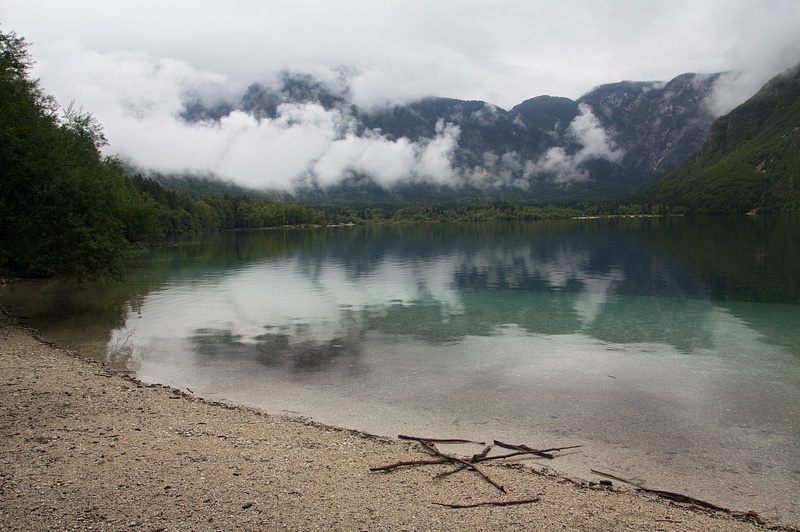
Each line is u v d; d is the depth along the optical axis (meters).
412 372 21.88
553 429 15.72
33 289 47.88
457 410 17.42
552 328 30.61
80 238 34.94
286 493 11.16
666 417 16.56
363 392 19.38
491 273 60.19
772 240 98.94
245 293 45.91
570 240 119.38
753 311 35.22
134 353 25.25
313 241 141.62
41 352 24.16
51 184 33.53
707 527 10.26
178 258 85.38
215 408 17.08
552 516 10.47
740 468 13.13
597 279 53.12
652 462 13.50
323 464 12.81
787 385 19.61
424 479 12.13
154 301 41.53
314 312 36.53
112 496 10.79
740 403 17.73
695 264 64.25
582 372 21.59
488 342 27.20
